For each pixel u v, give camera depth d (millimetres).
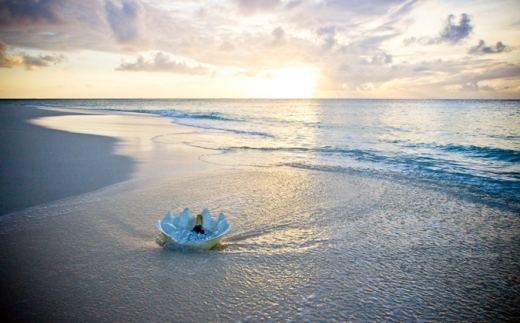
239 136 18484
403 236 5289
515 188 8086
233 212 6219
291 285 3760
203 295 3504
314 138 17891
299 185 8242
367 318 3197
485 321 3223
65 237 4859
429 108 55719
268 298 3488
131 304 3312
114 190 7262
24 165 9391
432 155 12727
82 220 5523
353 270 4152
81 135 16422
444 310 3381
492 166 10695
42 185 7457
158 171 9297
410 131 20938
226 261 4289
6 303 3277
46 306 3246
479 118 30688
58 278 3766
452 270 4227
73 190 7152
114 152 11953
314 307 3354
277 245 4852
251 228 5496
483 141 16266
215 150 13438
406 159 11898
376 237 5230
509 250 4832
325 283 3824
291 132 20781
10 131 17328
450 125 24203
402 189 7996
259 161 11297
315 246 4852
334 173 9648
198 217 4785
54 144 13320
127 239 4840
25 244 4613
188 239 4520
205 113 44094
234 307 3309
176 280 3783
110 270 3969
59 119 27719
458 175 9477
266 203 6777
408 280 3953
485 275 4121
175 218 4895
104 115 35125
